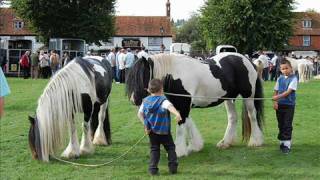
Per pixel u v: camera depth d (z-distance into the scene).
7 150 9.72
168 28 77.94
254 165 8.57
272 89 24.20
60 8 52.28
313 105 17.84
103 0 54.28
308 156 9.34
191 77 9.16
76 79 8.80
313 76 40.97
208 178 7.61
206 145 10.45
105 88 9.93
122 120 14.06
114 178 7.62
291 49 82.25
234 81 9.97
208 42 60.00
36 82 29.39
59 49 39.56
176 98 9.06
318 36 83.56
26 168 8.24
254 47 55.59
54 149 8.61
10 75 38.19
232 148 10.13
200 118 14.59
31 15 52.50
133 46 51.84
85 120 9.33
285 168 8.34
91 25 53.34
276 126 12.97
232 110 10.34
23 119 13.94
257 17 53.84
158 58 8.92
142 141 10.91
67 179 7.57
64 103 8.50
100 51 63.12
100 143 10.38
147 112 7.75
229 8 54.84
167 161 8.84
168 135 7.88
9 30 71.38
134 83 8.66
